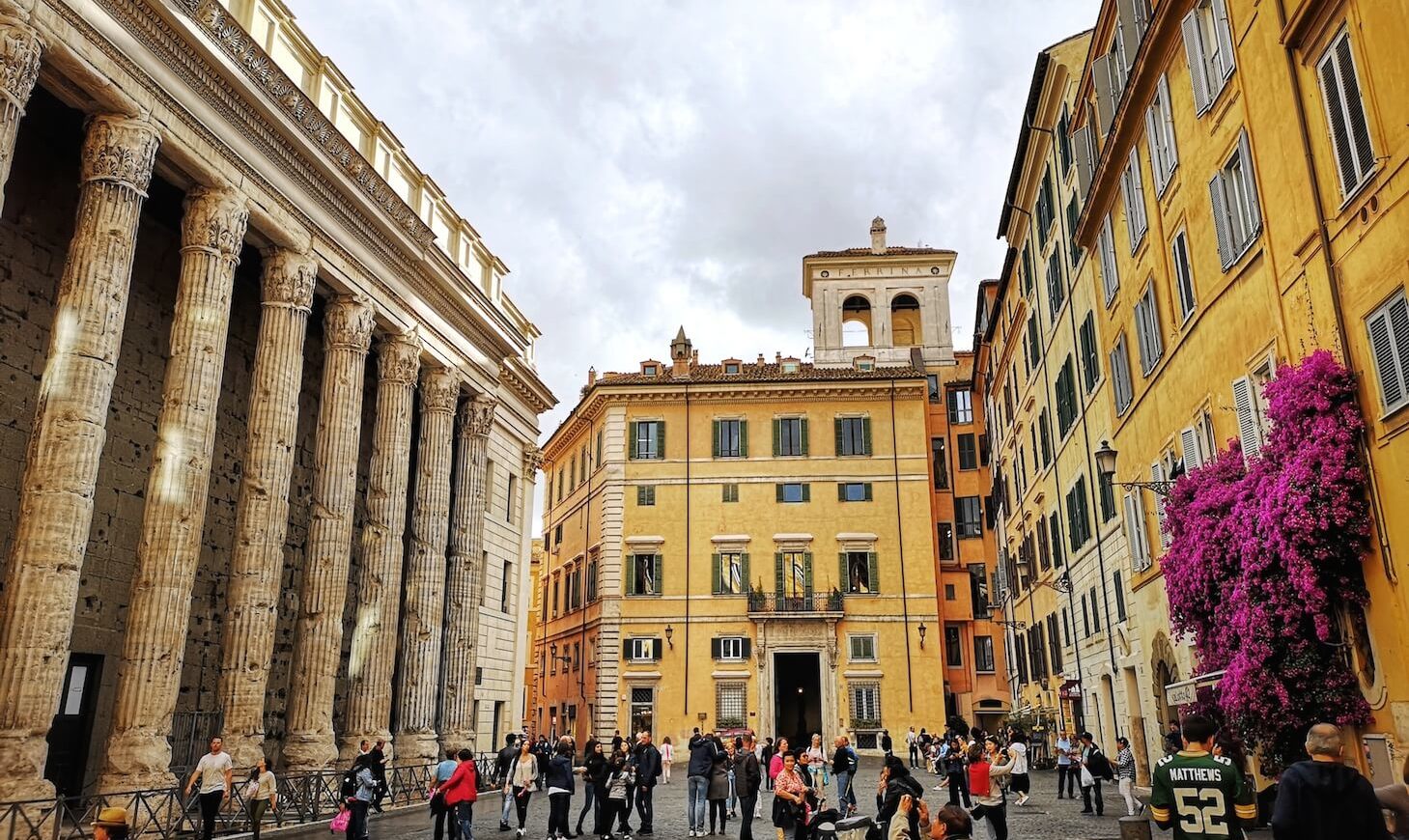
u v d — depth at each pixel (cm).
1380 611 1222
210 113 2066
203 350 2011
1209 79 1759
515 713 4025
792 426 5309
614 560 5172
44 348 2184
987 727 5178
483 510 3491
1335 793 559
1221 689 1502
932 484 5306
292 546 3022
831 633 4922
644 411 5397
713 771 1927
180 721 2381
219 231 2088
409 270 2939
